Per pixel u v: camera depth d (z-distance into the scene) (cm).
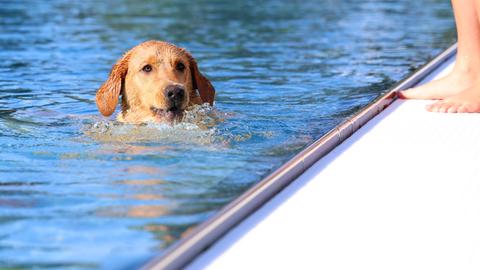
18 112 934
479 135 788
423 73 1148
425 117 877
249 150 720
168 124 877
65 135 812
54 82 1141
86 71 1230
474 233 520
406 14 2112
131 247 462
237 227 532
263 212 564
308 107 943
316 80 1142
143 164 673
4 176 639
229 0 2500
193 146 745
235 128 828
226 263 468
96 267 432
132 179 623
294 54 1399
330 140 745
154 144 759
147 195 574
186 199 559
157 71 930
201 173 635
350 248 494
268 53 1409
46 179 629
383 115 898
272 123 853
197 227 494
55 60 1324
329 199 593
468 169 667
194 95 994
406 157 709
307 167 682
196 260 473
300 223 539
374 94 1011
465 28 969
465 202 583
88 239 480
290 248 493
